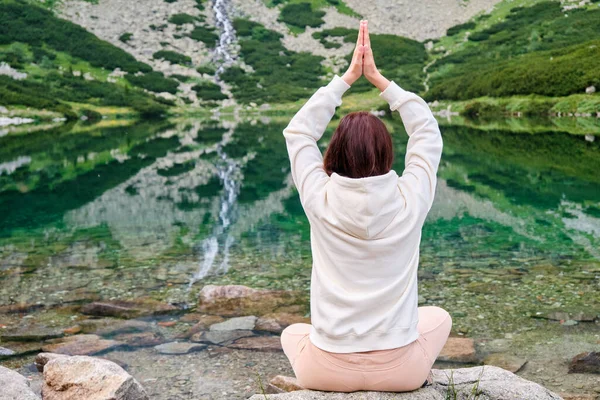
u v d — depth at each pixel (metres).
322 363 2.25
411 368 2.23
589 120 32.75
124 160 19.67
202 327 4.61
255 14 73.25
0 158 20.67
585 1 64.50
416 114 2.33
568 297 5.18
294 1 75.75
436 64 58.78
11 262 7.00
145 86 56.06
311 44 67.44
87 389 2.96
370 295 2.14
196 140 27.39
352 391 2.28
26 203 11.90
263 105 53.69
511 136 24.50
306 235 8.55
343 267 2.15
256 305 5.16
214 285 5.83
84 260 7.08
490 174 14.47
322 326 2.21
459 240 7.86
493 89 45.12
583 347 4.04
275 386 3.37
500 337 4.28
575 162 16.12
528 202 10.76
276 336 4.39
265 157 20.06
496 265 6.43
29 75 53.38
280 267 6.64
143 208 11.20
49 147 24.69
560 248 7.22
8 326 4.71
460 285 5.68
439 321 2.43
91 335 4.48
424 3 73.25
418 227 2.18
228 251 7.51
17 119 43.72
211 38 67.19
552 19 62.31
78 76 55.44
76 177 15.86
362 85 55.44
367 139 2.15
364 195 2.08
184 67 61.47
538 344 4.12
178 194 12.91
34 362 3.97
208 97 55.38
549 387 3.44
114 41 64.25
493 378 2.91
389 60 61.31
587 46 46.59
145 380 3.65
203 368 3.82
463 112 43.41
